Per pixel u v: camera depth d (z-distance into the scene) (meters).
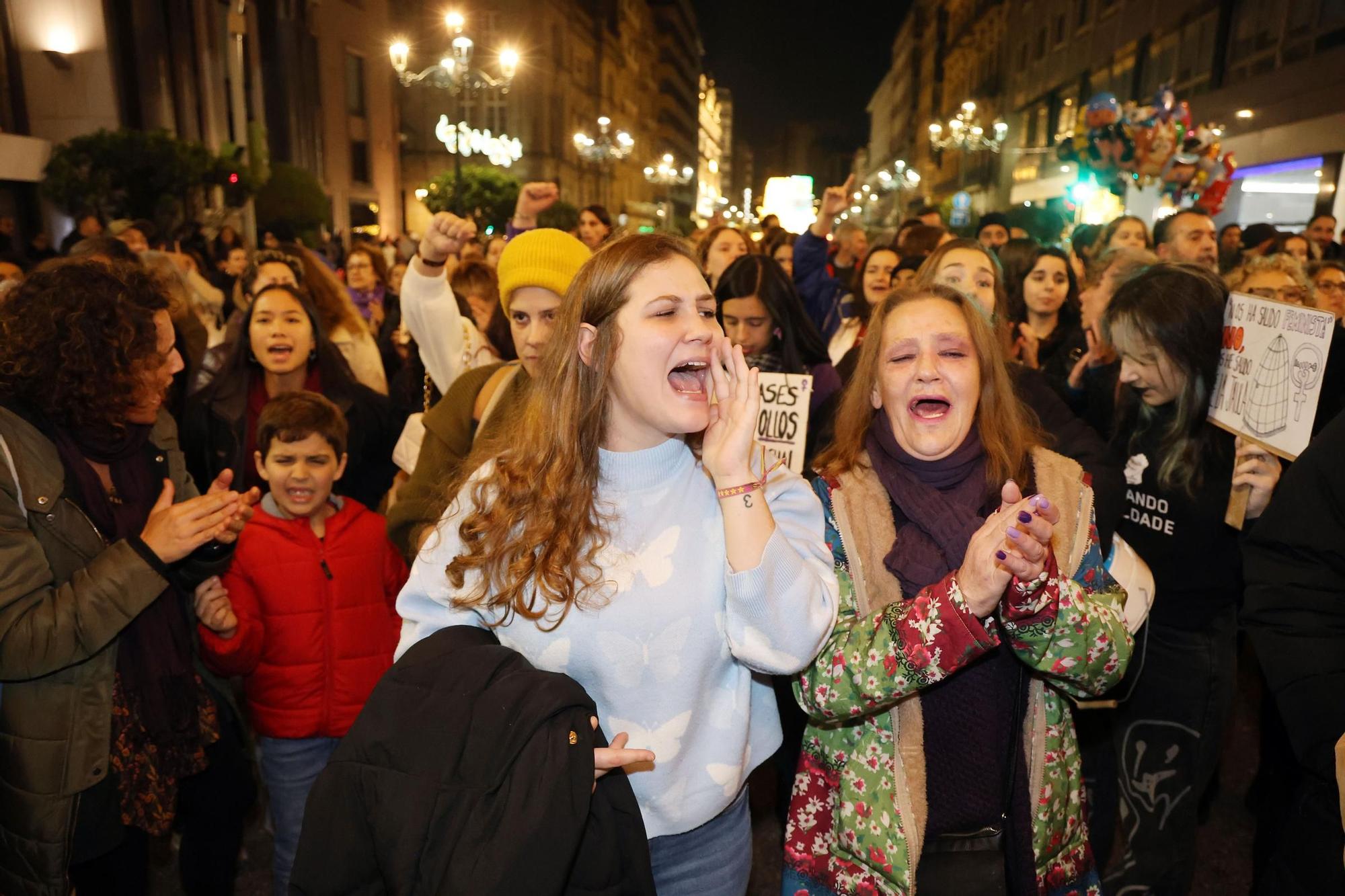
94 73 23.11
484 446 1.84
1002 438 1.94
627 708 1.60
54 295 2.02
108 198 19.77
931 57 76.12
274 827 2.78
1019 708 1.81
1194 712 2.49
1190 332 2.41
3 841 2.06
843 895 1.83
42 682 2.01
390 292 8.33
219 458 3.44
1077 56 33.25
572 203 62.09
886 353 1.91
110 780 2.11
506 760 1.33
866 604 1.82
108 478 2.18
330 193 38.16
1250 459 2.36
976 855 1.81
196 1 26.52
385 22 43.22
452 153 54.66
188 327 4.16
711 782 1.66
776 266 3.55
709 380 1.58
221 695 2.62
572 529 1.56
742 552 1.51
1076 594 1.71
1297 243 7.12
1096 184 11.32
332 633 2.72
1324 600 1.68
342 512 2.85
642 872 1.47
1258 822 2.82
